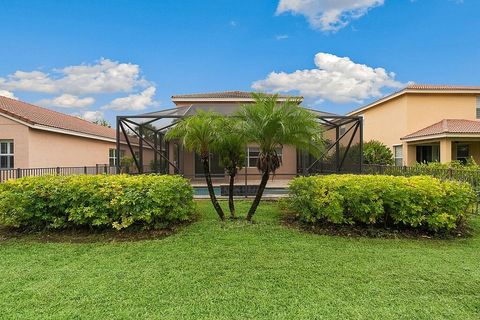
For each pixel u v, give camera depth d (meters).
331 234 5.98
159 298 3.45
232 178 7.13
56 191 5.94
